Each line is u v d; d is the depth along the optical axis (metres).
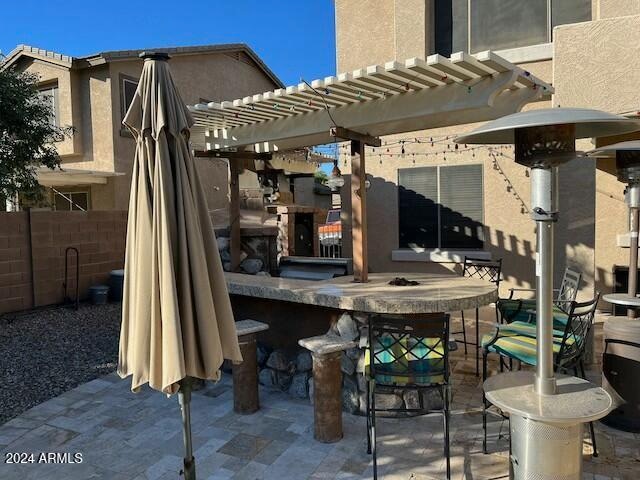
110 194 13.62
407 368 3.57
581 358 4.09
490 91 4.05
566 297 4.89
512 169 8.20
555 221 2.72
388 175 9.17
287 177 11.07
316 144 6.37
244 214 9.94
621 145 3.86
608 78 5.05
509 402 2.70
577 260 6.70
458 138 2.96
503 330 4.26
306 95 4.69
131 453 3.79
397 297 4.14
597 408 2.60
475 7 8.12
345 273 6.82
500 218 8.34
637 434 3.93
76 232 9.92
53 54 13.24
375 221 9.32
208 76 16.20
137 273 2.72
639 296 4.32
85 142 13.60
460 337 6.75
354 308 4.14
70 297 9.84
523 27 7.75
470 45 8.18
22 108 9.19
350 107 5.00
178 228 2.72
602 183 7.73
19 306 8.98
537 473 2.65
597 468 3.42
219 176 16.44
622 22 4.98
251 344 4.43
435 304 3.95
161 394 5.00
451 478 3.33
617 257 7.74
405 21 8.43
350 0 9.15
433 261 8.83
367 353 3.97
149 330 2.70
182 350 2.60
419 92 4.49
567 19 7.44
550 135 2.60
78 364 6.16
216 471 3.48
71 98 13.32
